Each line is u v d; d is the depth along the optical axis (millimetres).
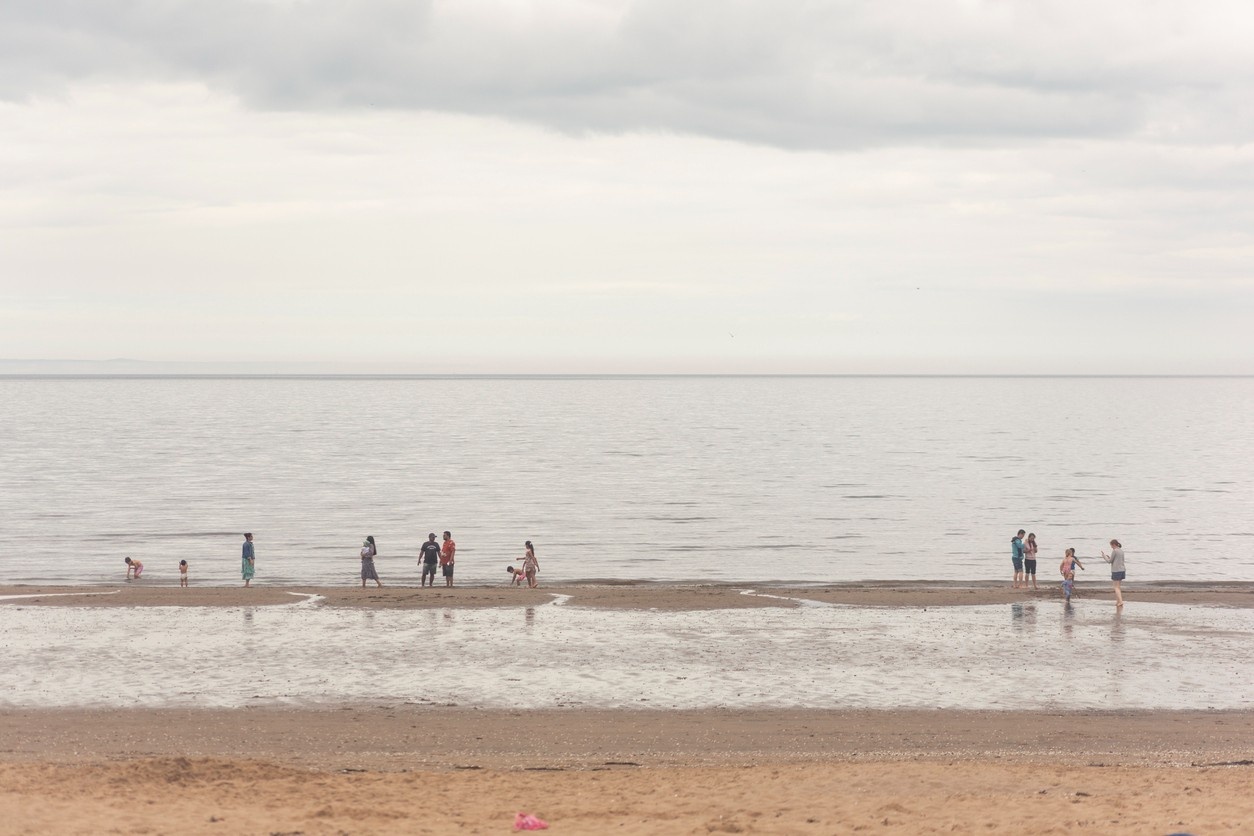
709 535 62531
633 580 47438
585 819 15953
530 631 32875
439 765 19969
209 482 91438
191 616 34906
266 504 76500
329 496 81750
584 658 29312
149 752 20594
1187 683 26922
